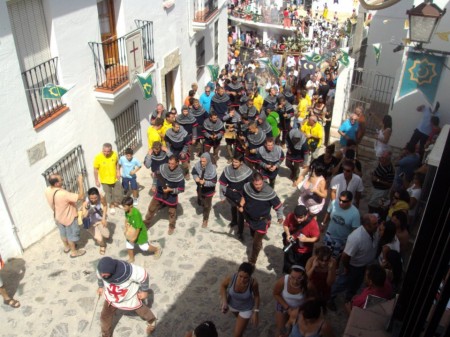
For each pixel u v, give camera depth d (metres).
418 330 2.94
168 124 11.48
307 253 7.23
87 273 8.23
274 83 18.05
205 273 8.36
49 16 8.39
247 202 7.93
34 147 8.36
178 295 7.83
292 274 5.85
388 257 6.25
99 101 10.22
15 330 7.05
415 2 11.68
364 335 3.75
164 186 8.78
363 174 12.07
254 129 10.64
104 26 10.69
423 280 3.15
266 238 9.38
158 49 13.07
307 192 8.57
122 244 9.07
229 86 15.34
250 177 8.52
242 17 31.38
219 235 9.46
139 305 6.59
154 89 13.07
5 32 7.34
